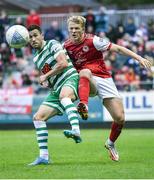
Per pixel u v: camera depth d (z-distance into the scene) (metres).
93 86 24.75
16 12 82.88
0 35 62.97
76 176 20.41
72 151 31.03
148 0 114.25
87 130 52.25
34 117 24.05
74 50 25.25
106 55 60.53
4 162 25.75
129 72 58.72
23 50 63.75
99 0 112.75
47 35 62.62
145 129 53.22
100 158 27.14
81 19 24.78
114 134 25.88
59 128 55.56
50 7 80.38
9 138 42.53
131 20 63.38
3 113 57.59
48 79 24.19
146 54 60.91
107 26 64.00
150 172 21.44
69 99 23.50
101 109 55.38
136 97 55.62
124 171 21.77
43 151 24.12
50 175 20.73
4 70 62.12
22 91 57.38
